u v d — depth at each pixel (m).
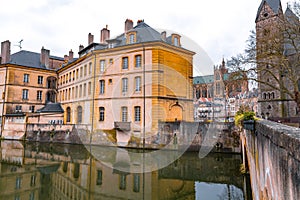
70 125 30.61
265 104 42.97
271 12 43.50
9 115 38.12
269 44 20.17
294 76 20.89
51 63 46.53
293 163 1.87
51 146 29.69
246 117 8.88
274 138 2.72
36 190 13.01
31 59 43.59
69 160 21.56
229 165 17.48
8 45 41.06
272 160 3.01
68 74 34.12
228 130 21.44
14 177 15.99
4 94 39.06
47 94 42.97
